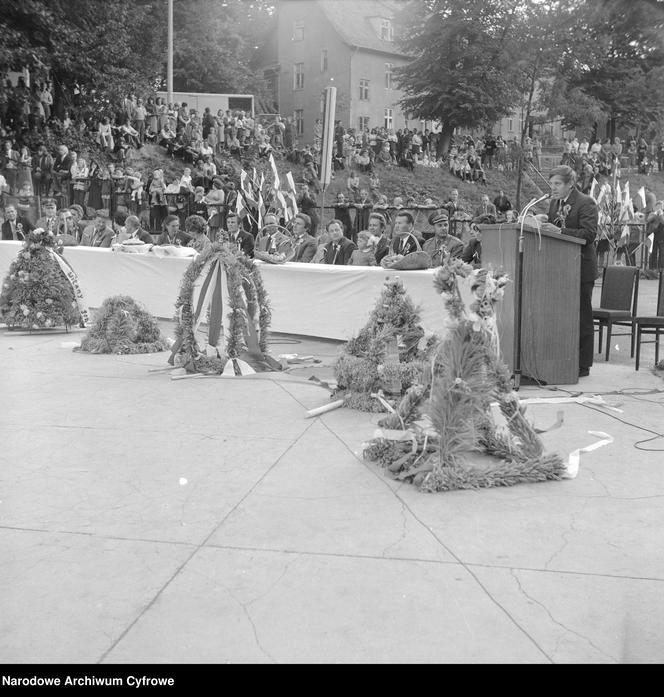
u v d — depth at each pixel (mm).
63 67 28250
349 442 5098
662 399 6426
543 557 3275
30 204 19906
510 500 4012
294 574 3111
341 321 9438
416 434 4480
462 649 2531
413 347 6258
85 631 2670
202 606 2846
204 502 3967
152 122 30391
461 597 2904
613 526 3637
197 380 7266
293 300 9781
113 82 29578
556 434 5285
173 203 21828
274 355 8578
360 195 32406
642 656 2090
